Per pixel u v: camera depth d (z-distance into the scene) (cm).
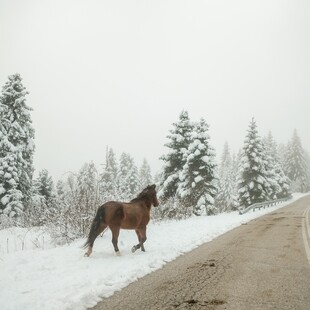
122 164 5538
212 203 2870
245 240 1270
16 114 2766
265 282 712
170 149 3120
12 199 2472
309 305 579
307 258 939
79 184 1661
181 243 1229
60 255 983
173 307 573
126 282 723
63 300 594
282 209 3019
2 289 664
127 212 1006
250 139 4003
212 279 739
